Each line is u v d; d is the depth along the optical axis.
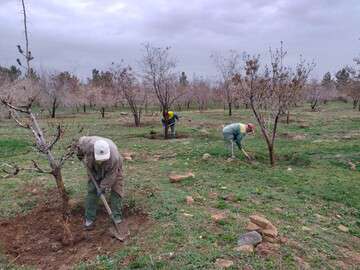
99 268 4.76
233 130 10.98
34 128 5.83
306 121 22.55
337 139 14.99
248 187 8.42
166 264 4.75
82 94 35.00
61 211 6.79
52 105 29.56
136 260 4.87
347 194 8.36
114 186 6.07
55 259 5.23
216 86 43.84
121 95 22.88
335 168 10.55
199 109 37.88
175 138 15.66
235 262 4.83
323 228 6.47
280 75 10.88
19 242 5.74
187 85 38.44
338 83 52.62
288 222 6.48
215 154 11.50
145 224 6.03
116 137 15.98
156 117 26.62
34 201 7.27
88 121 23.83
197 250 5.09
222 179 9.00
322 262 5.16
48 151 5.70
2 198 7.49
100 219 6.39
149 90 22.69
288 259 5.03
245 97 11.12
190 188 8.05
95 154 5.48
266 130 11.31
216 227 5.81
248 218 6.30
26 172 9.48
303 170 10.29
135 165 10.43
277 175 9.63
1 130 19.09
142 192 7.38
